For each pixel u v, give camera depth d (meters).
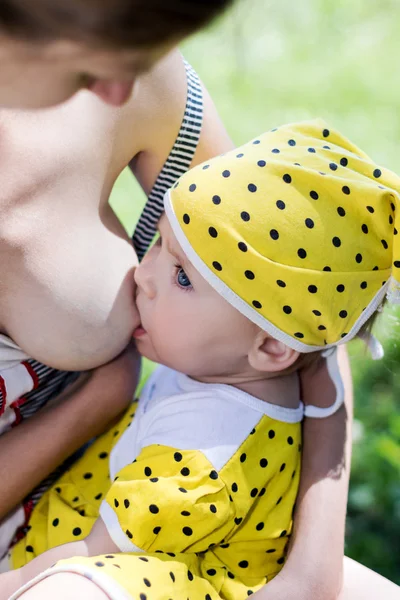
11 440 1.49
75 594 1.29
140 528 1.41
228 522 1.47
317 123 1.56
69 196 1.41
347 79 5.90
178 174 1.64
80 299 1.45
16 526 1.62
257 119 5.27
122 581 1.33
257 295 1.47
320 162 1.48
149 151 1.60
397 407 2.92
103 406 1.57
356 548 2.43
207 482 1.44
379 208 1.45
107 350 1.54
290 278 1.45
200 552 1.52
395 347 1.75
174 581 1.40
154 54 0.89
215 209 1.46
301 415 1.65
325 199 1.45
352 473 2.66
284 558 1.60
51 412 1.53
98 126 1.43
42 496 1.67
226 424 1.52
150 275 1.55
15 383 1.47
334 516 1.54
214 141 1.67
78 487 1.66
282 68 6.06
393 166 4.74
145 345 1.63
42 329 1.43
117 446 1.63
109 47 0.86
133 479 1.46
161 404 1.57
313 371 1.70
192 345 1.56
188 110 1.60
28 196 1.35
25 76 0.96
